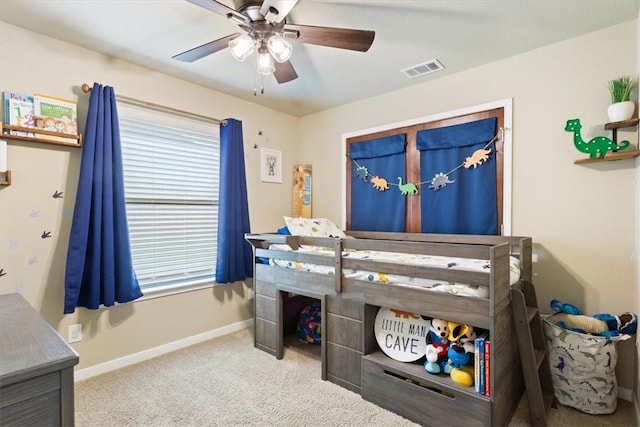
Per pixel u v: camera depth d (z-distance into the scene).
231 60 2.52
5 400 0.79
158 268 2.79
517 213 2.46
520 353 1.80
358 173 3.41
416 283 1.93
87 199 2.23
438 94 2.86
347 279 2.21
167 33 2.14
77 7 1.86
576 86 2.22
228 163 3.09
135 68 2.60
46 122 2.13
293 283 2.56
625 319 1.96
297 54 2.41
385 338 2.12
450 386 1.75
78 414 1.89
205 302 3.05
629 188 2.05
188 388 2.18
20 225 2.09
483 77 2.61
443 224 2.81
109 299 2.31
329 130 3.68
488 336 1.77
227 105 3.24
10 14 1.93
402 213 3.08
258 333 2.84
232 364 2.54
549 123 2.33
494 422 1.62
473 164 2.65
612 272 2.11
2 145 1.98
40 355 0.91
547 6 1.85
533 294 2.05
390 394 1.96
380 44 2.27
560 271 2.29
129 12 1.91
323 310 2.34
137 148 2.65
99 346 2.40
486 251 1.70
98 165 2.28
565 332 1.97
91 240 2.27
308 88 3.08
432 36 2.17
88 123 2.25
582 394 1.91
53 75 2.20
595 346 1.87
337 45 1.79
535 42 2.27
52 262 2.21
